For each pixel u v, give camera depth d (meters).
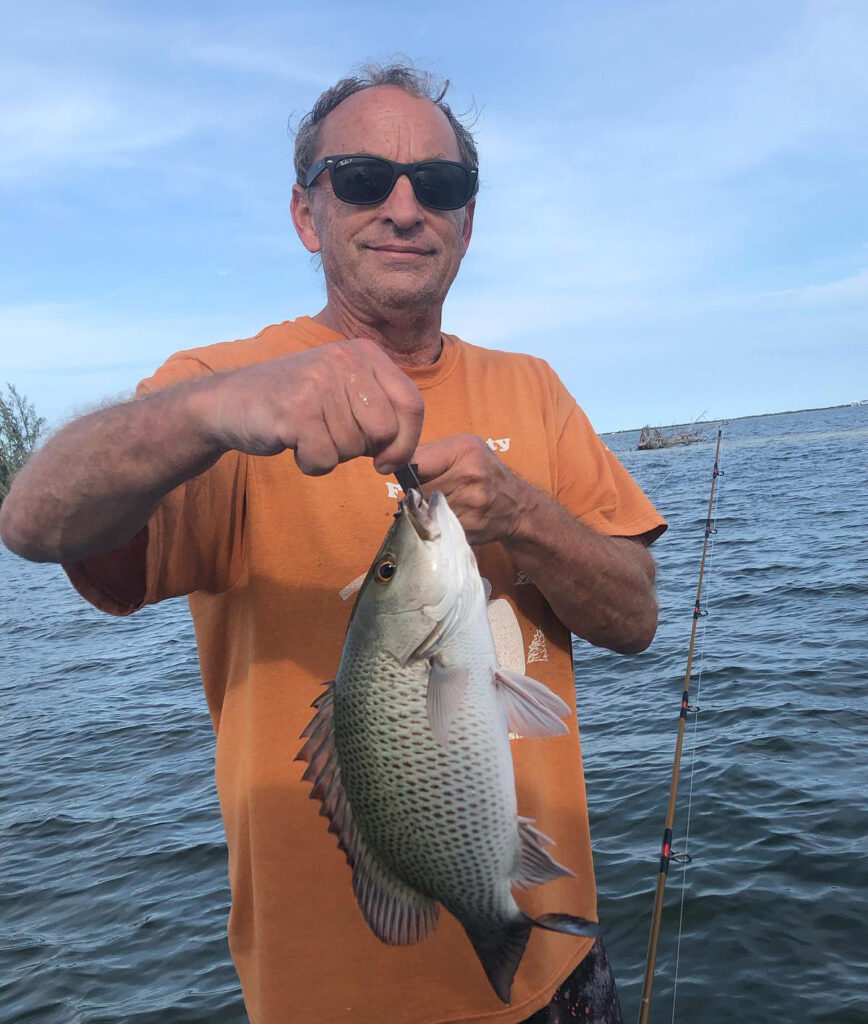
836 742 2.52
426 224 0.80
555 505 0.72
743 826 2.10
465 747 0.60
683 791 2.32
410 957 0.71
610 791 2.39
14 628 8.09
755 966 1.62
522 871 0.61
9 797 3.17
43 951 2.05
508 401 0.86
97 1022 1.75
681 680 3.33
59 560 0.60
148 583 0.68
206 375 0.57
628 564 0.80
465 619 0.61
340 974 0.71
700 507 10.12
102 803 3.00
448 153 0.82
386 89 0.82
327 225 0.83
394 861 0.61
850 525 7.33
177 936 2.05
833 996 1.52
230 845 0.77
